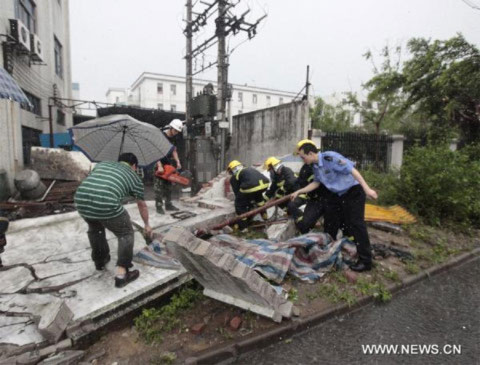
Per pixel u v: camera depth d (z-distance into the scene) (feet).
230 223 14.24
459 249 15.20
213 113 39.19
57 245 13.48
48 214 21.35
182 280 10.59
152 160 14.05
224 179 23.48
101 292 9.37
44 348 7.41
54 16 44.83
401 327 9.20
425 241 16.07
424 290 11.50
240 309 9.39
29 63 31.76
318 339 8.62
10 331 7.85
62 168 28.71
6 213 21.07
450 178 18.56
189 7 42.63
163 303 10.03
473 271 13.37
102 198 8.97
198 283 10.89
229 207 18.62
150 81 142.51
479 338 8.71
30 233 15.05
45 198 23.99
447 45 37.32
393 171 27.78
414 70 40.29
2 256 12.27
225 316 9.07
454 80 36.35
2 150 23.97
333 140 30.35
